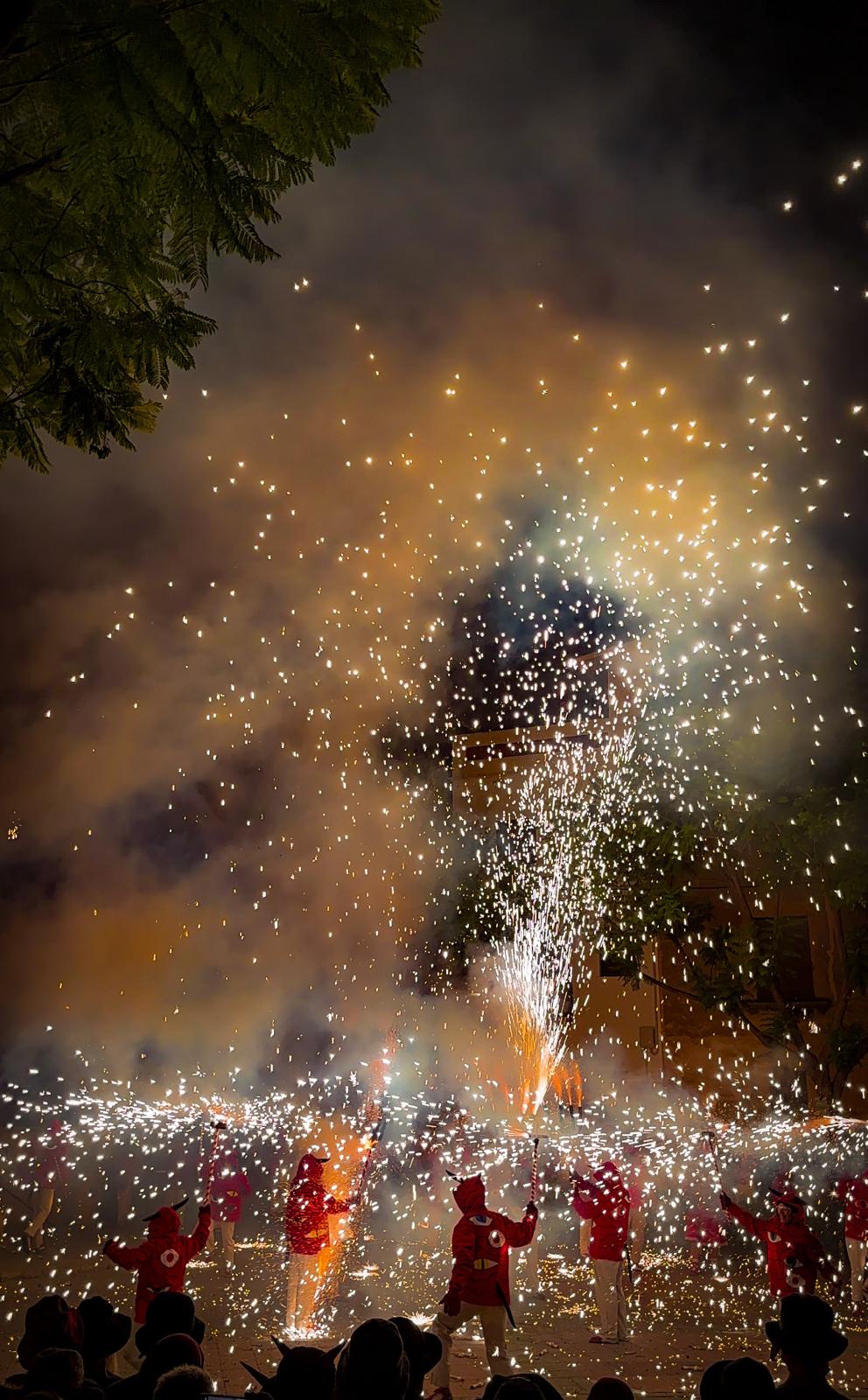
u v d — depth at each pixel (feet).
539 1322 33.06
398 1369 9.12
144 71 9.86
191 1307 14.25
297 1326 30.04
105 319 12.93
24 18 8.73
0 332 13.10
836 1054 49.67
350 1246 43.57
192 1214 51.03
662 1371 26.96
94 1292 34.83
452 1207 47.73
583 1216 31.83
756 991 60.39
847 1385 25.63
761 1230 29.76
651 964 62.49
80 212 11.89
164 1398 10.16
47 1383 11.59
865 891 47.91
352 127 10.96
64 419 13.92
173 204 11.19
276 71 10.16
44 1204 43.42
